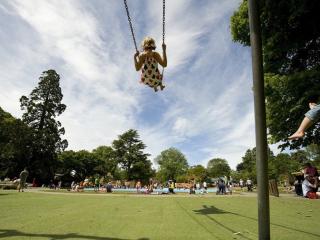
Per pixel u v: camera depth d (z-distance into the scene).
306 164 17.78
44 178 61.41
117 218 8.36
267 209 4.57
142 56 7.27
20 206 11.70
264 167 4.63
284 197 19.16
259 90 4.80
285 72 18.34
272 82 16.28
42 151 60.47
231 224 7.37
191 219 8.23
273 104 17.25
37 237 5.68
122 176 104.75
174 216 8.85
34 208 11.01
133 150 105.00
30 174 60.78
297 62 18.17
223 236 5.84
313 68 15.52
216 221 7.87
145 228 6.69
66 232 6.19
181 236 5.80
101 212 9.81
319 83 14.72
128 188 53.72
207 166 152.75
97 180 40.44
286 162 74.62
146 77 7.38
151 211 10.23
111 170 103.06
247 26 19.72
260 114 4.74
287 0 14.34
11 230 6.38
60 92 63.91
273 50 16.89
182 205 12.83
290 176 52.34
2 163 58.03
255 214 9.58
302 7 13.76
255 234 6.07
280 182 69.62
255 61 4.90
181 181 97.50
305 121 3.76
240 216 8.98
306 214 9.68
